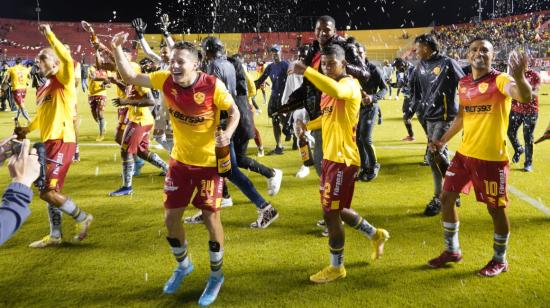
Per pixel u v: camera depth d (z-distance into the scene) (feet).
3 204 5.50
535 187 19.03
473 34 140.26
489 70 11.12
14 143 5.96
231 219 15.97
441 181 15.71
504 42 121.49
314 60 13.51
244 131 15.84
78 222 13.89
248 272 11.75
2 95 53.16
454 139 31.01
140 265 12.33
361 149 20.77
